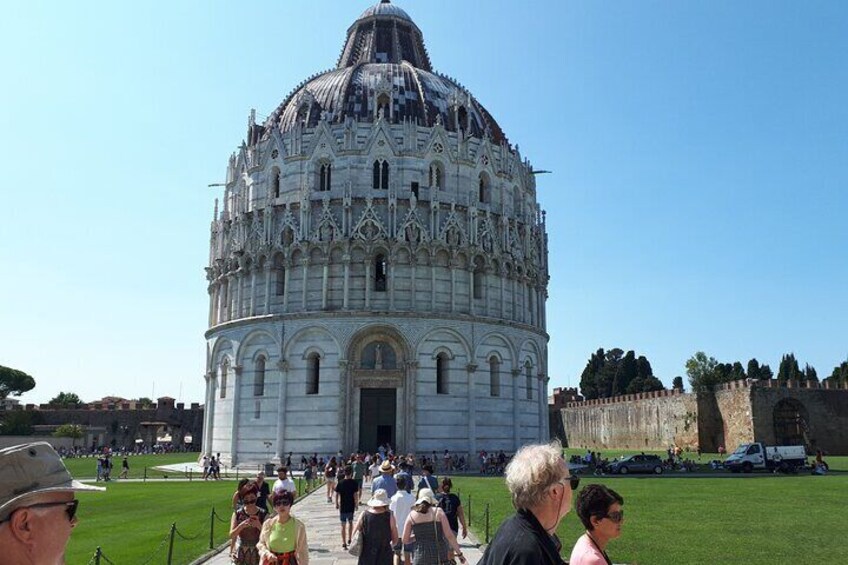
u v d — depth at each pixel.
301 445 74.88
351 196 78.88
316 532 32.16
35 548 5.02
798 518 35.25
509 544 6.59
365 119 83.12
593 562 7.30
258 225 82.38
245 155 87.50
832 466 82.94
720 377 120.75
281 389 76.25
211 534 27.83
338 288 77.56
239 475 73.62
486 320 80.00
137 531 32.84
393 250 77.56
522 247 88.06
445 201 81.31
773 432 104.50
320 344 76.25
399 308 77.06
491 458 73.75
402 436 74.88
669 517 35.75
